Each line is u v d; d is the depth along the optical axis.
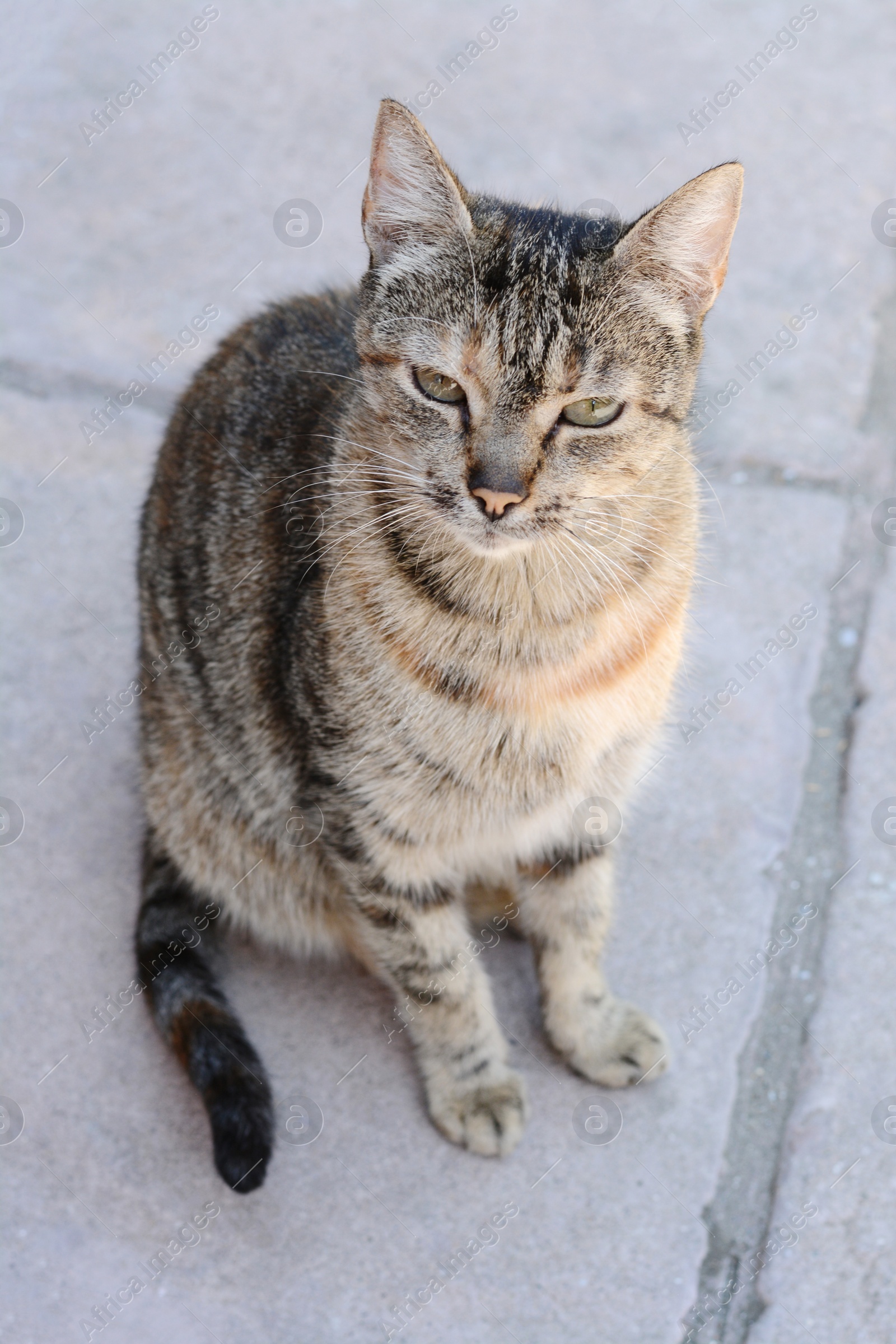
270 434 1.00
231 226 1.33
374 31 1.54
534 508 0.91
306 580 0.96
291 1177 0.98
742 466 1.20
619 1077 1.00
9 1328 0.94
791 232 1.34
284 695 0.98
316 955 1.04
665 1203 0.97
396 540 0.93
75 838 1.07
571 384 0.90
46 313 1.26
